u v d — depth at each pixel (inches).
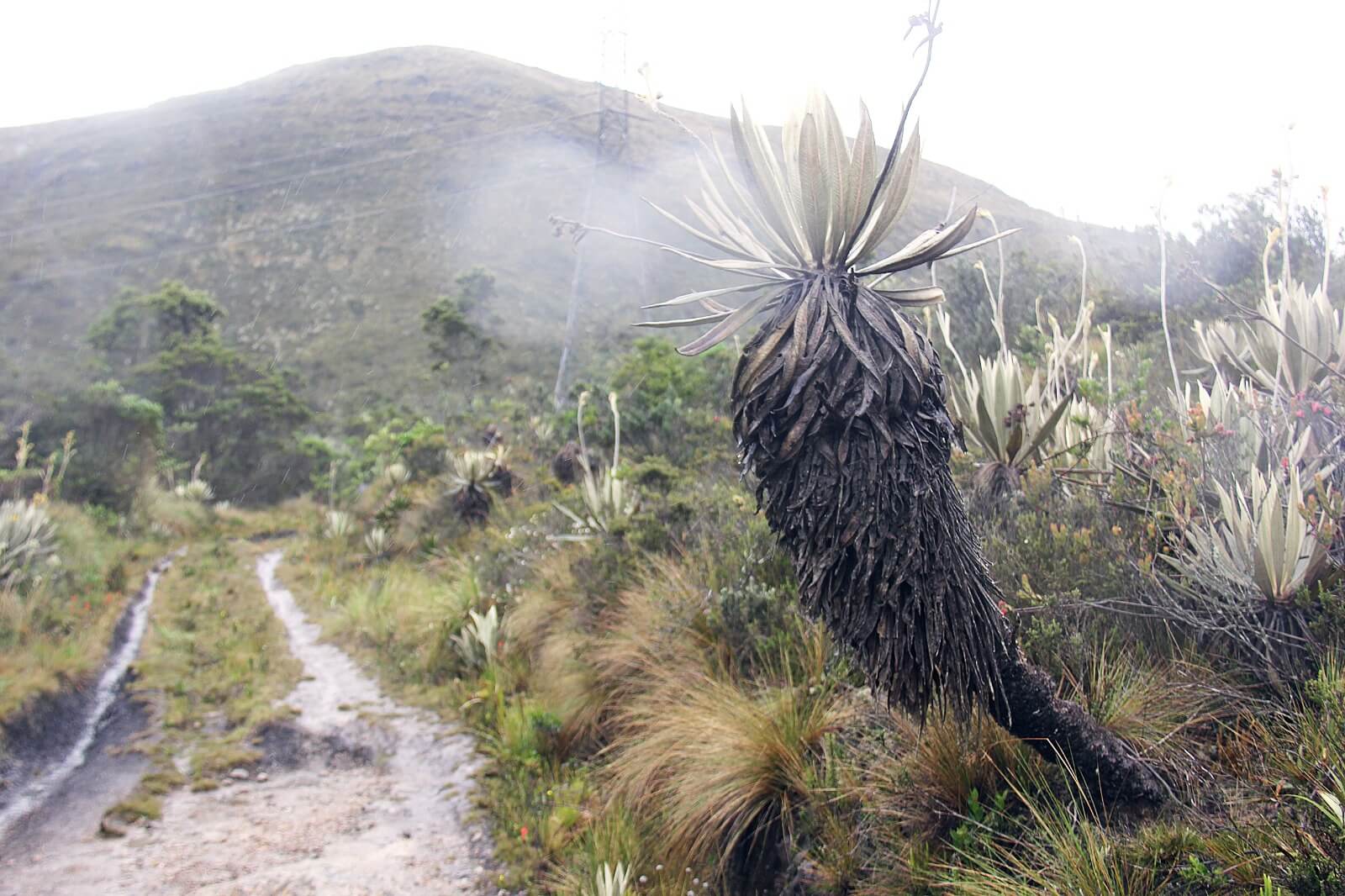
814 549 88.6
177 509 947.3
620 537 293.4
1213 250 283.3
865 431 85.9
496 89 4242.1
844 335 86.4
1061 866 93.9
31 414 841.5
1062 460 176.2
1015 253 344.2
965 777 115.8
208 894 191.2
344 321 2469.2
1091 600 131.2
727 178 102.0
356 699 336.2
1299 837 79.0
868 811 126.4
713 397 493.4
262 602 568.4
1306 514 108.7
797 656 178.1
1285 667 109.0
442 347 1827.0
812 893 128.3
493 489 586.6
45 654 356.8
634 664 223.3
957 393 180.1
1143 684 116.0
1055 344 192.5
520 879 183.6
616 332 1945.1
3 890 196.2
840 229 90.0
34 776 271.1
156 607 519.5
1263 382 160.1
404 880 190.9
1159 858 90.0
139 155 3858.3
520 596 334.3
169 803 249.0
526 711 251.8
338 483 1226.0
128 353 1819.6
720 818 156.2
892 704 92.0
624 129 1804.9
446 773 251.1
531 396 1043.9
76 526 618.2
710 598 210.8
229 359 1681.8
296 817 233.9
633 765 189.3
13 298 2591.0
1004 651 92.6
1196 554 126.8
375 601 468.4
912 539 84.7
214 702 348.2
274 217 3216.0
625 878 153.0
